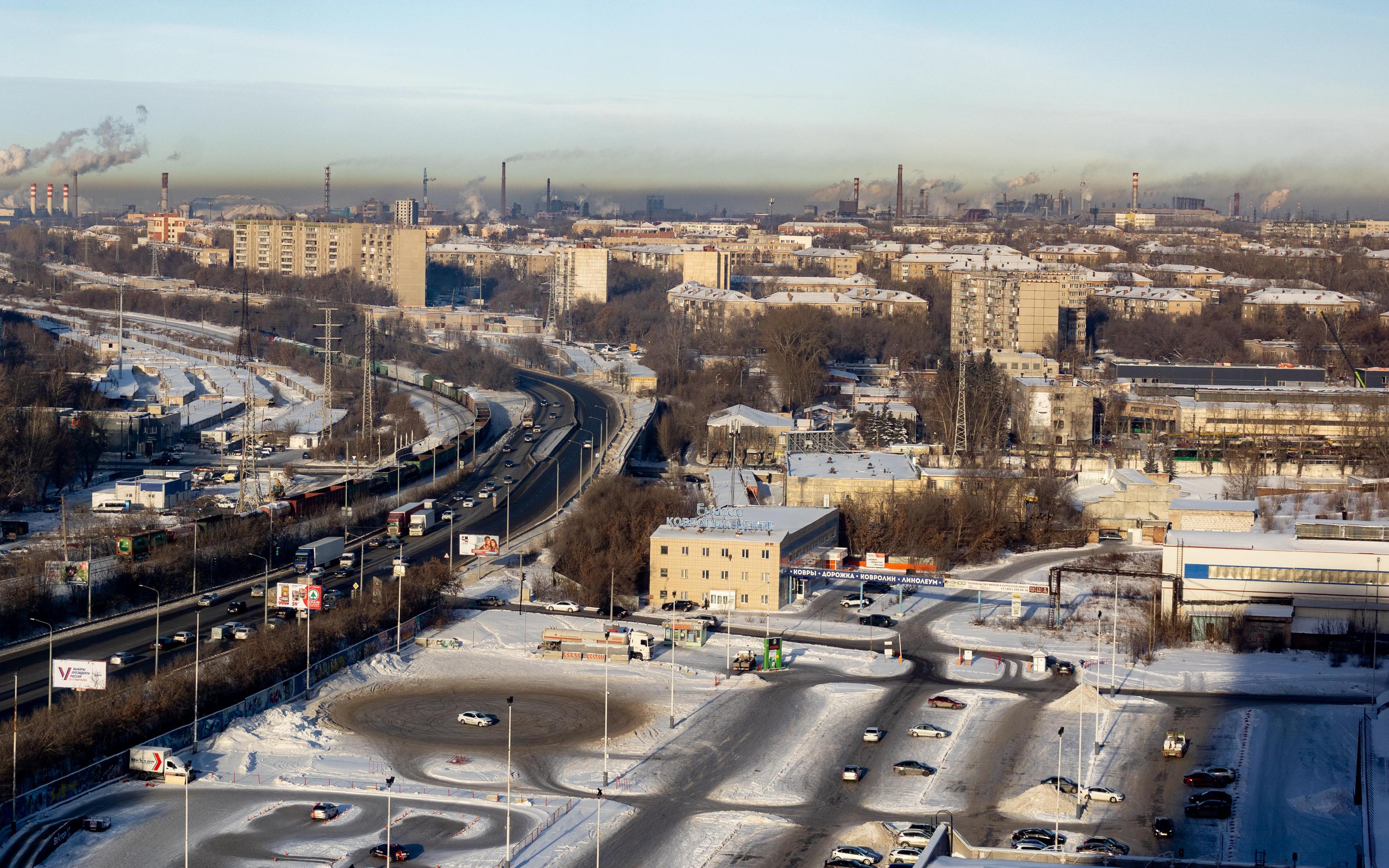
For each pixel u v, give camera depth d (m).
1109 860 151.88
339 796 174.88
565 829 167.00
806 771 187.88
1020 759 192.50
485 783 181.00
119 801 170.88
